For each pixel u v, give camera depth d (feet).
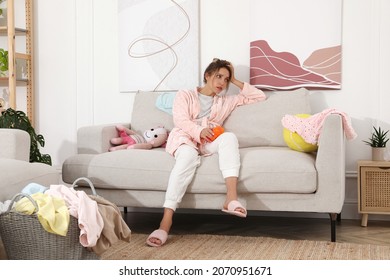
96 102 13.92
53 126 14.24
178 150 10.30
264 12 12.57
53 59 14.16
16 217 7.20
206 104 11.70
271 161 9.82
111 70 13.78
